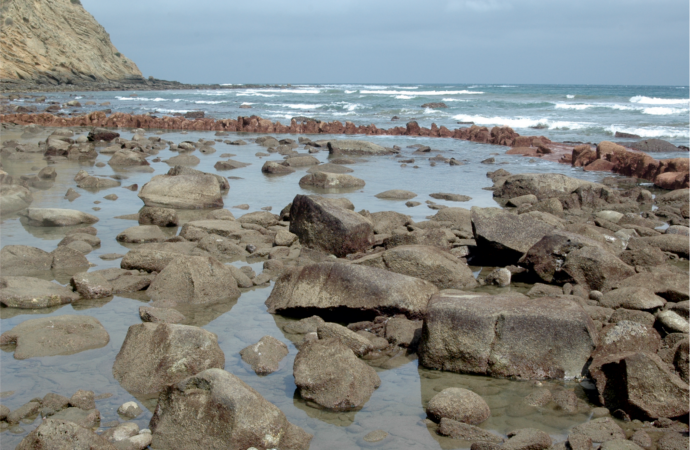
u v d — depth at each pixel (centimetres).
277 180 1595
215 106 5250
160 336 500
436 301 559
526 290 749
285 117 4041
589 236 908
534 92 7506
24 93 7125
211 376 421
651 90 9438
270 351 535
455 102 5106
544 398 471
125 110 4588
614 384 470
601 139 2559
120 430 405
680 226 1027
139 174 1619
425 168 1880
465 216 1095
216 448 393
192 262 698
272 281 759
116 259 830
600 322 591
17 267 757
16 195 1159
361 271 634
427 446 407
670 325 575
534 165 1958
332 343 494
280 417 411
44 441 375
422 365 536
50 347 539
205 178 1222
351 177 1514
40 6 8906
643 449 402
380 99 5972
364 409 457
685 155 2053
